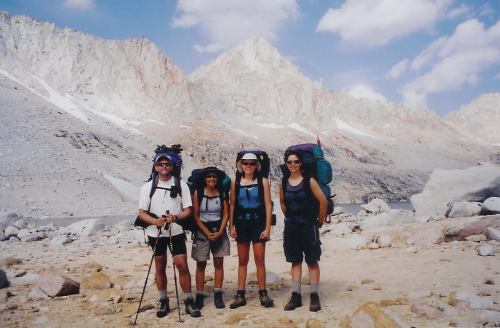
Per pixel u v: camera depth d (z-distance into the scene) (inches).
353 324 186.7
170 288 304.8
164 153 243.8
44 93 7741.1
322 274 327.3
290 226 241.9
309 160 243.3
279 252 478.6
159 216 240.8
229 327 207.5
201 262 253.3
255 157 248.4
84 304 259.1
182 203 245.0
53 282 282.0
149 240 243.9
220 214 253.1
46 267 415.8
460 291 234.5
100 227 900.0
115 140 5930.1
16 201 2591.0
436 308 209.9
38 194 2824.8
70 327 215.0
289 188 244.2
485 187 735.7
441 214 679.1
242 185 252.1
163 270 240.8
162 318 230.7
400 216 603.2
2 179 2999.5
